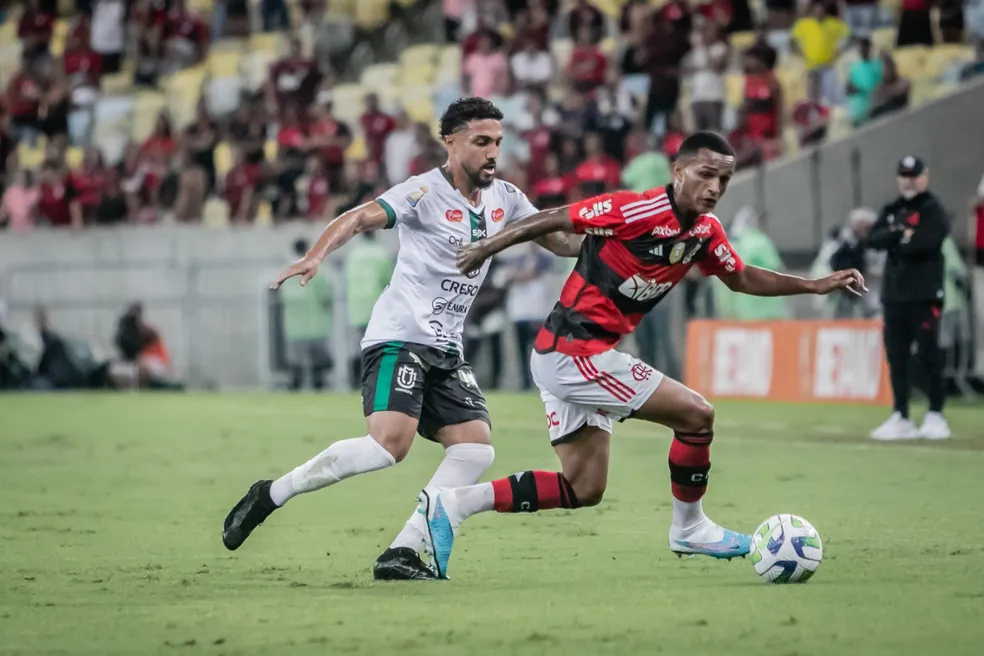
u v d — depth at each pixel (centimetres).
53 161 8644
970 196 7131
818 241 7356
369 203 2267
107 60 9881
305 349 7550
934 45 8106
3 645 1816
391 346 2320
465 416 2348
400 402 2288
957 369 6353
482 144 2291
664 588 2203
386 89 9175
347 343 7681
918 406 5934
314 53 9744
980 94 7131
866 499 3341
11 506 3381
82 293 8188
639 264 2178
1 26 10694
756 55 7700
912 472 3853
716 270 2252
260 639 1830
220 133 9131
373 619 1956
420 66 9306
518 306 7144
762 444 4631
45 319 7888
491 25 8762
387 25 9962
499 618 1953
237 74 9631
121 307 8125
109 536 2888
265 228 8056
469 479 2338
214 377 7975
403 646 1773
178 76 9700
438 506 2272
